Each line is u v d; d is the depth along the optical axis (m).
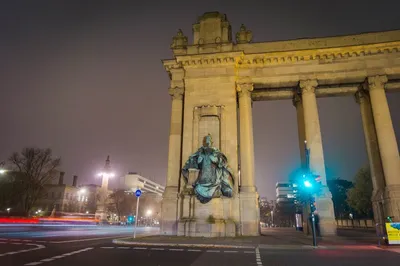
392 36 37.00
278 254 18.41
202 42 38.97
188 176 33.09
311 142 35.50
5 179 85.25
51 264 13.14
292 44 38.53
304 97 37.22
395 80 38.72
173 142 36.38
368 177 69.69
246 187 33.88
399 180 32.72
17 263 13.30
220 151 34.47
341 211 101.94
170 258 15.78
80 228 57.06
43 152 77.00
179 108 37.72
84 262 13.81
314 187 24.72
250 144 35.94
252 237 29.97
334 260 15.84
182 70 39.09
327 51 37.16
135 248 20.19
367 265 14.16
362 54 37.09
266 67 38.38
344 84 40.66
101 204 95.19
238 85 38.03
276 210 169.75
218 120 35.88
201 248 21.14
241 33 40.03
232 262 14.83
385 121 34.75
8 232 35.50
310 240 27.80
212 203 31.08
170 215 33.16
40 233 34.97
